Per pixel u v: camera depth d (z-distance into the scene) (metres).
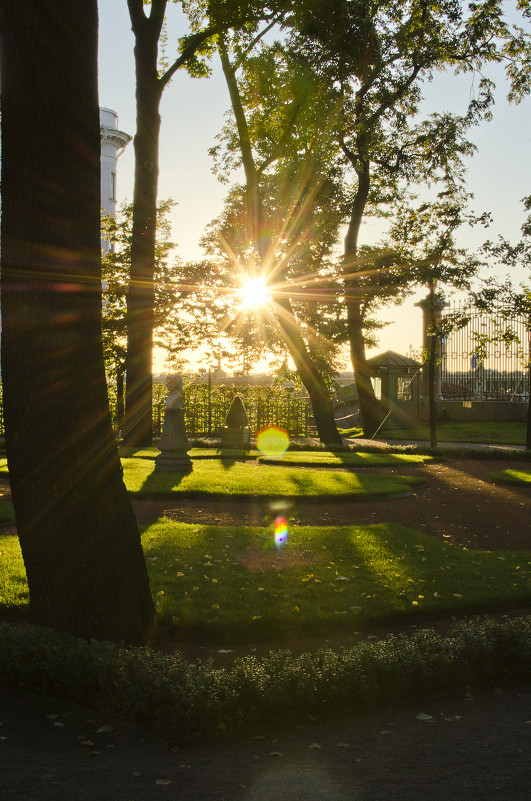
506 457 21.67
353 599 6.94
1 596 6.66
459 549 9.30
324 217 25.23
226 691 4.38
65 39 5.19
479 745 4.07
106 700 4.45
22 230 5.22
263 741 4.13
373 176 27.06
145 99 20.50
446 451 22.09
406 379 33.84
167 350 27.12
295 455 21.09
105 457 5.58
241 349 26.81
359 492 13.52
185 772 3.67
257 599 6.84
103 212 28.73
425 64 24.31
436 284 22.28
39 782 3.48
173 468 16.19
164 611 6.33
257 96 23.38
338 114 21.94
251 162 23.81
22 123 5.16
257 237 24.22
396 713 4.58
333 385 27.30
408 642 5.18
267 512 11.95
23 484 5.39
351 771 3.70
